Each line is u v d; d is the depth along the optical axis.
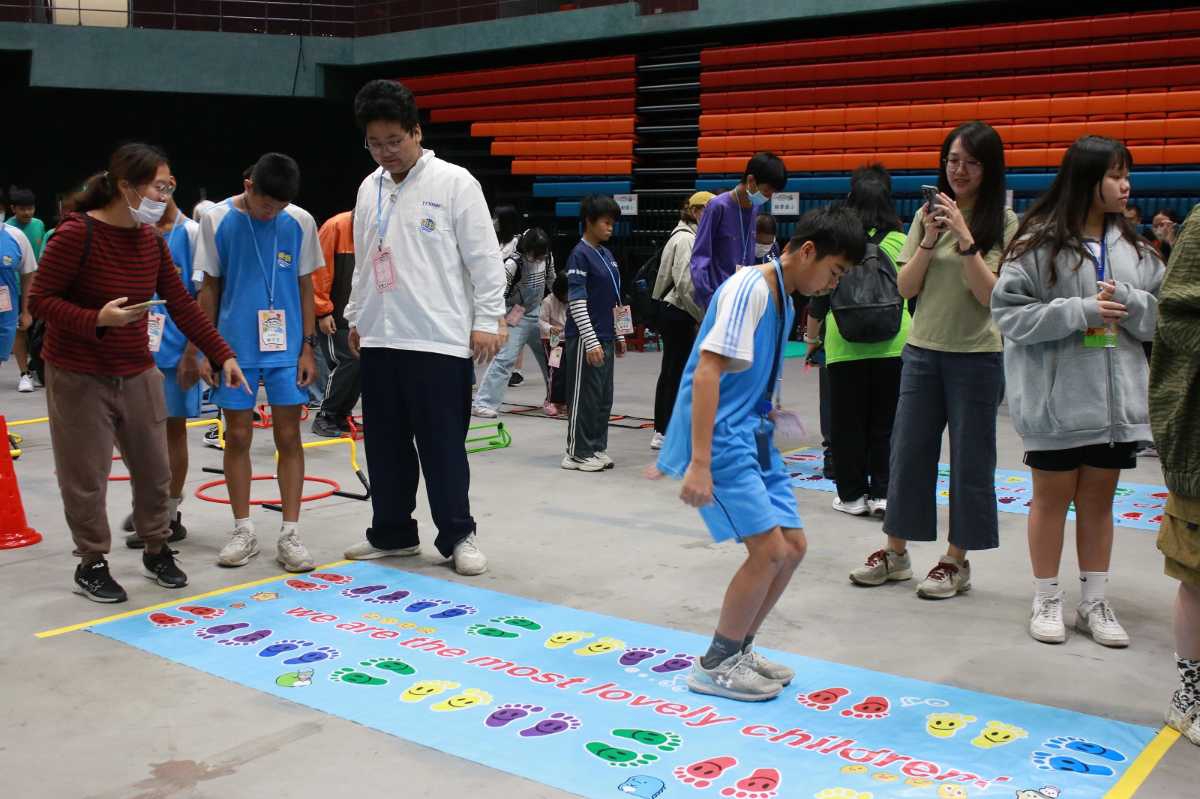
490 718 2.78
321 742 2.64
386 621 3.56
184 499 5.41
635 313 13.13
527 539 4.66
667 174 13.94
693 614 3.65
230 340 4.14
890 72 12.51
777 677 3.02
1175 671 3.16
